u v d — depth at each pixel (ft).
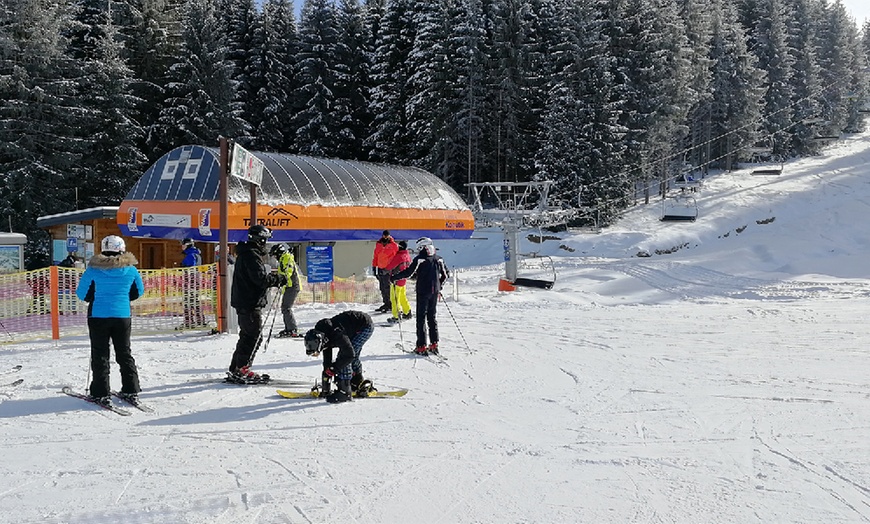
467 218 95.14
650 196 172.14
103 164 127.75
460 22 145.89
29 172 114.01
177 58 144.77
